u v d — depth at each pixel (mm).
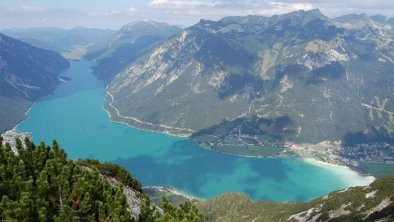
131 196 76750
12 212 49344
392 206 171000
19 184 55312
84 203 54781
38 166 62969
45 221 51250
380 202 184250
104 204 57000
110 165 86188
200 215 58562
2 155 64438
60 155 68188
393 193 185500
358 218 179875
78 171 63312
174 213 59438
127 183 85438
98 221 56219
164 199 63750
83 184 57344
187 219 55719
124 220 56031
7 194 55094
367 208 185500
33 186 56531
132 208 70875
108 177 82312
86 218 55531
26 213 50031
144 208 61188
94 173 64125
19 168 59344
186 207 62250
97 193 60375
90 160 86000
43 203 53312
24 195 52188
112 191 64000
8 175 58000
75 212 53469
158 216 59844
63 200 54844
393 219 159000
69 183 58750
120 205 57125
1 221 50406
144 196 79062
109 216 56250
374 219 170875
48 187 55250
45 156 64875
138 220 60375
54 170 60094
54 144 70500
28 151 65688
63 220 52281
